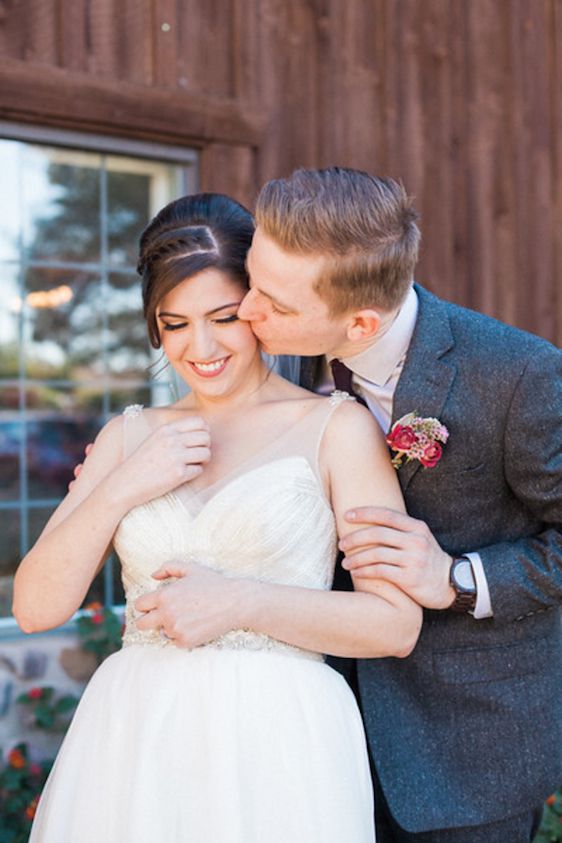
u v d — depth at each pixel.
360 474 1.69
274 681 1.58
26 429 4.65
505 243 4.10
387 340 1.81
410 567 1.63
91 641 3.46
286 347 1.70
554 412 1.75
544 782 1.87
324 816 1.54
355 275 1.60
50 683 3.45
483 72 4.05
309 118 3.68
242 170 3.55
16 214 3.72
